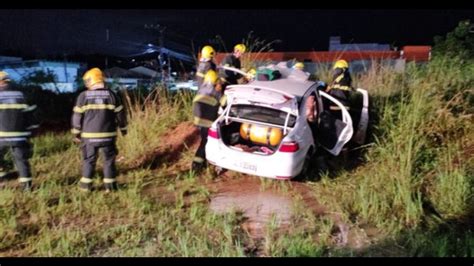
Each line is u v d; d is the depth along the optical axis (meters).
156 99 10.02
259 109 7.19
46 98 11.09
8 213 5.73
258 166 6.72
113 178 6.63
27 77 12.26
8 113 6.39
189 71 14.93
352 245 5.10
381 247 5.04
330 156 7.79
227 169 7.48
